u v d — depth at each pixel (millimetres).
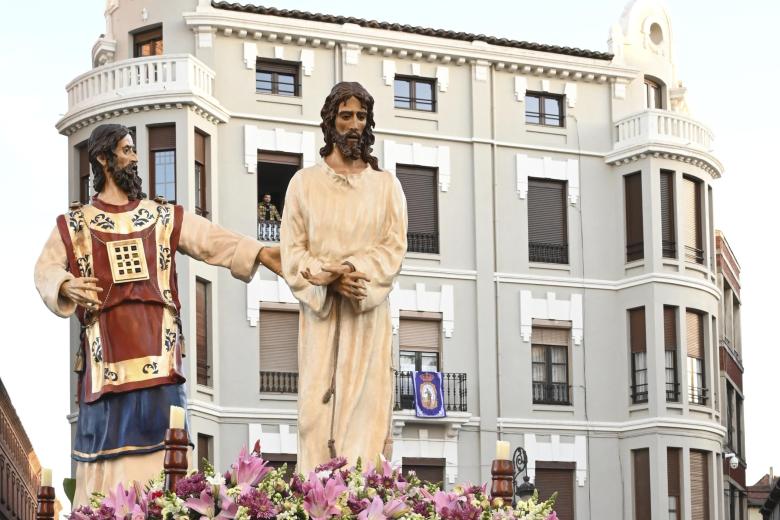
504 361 46906
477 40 48250
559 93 49000
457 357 46406
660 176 48281
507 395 46750
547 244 48219
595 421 47531
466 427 46062
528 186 48281
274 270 9211
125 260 9031
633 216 48656
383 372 8875
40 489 8469
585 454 47219
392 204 8938
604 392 47844
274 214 44594
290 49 45750
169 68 42875
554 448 46938
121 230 9094
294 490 7207
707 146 49156
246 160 44625
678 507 47031
